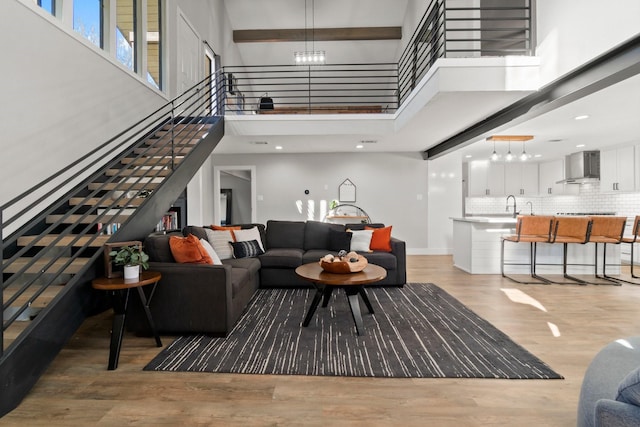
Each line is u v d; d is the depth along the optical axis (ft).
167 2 16.70
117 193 11.70
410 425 5.21
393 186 23.58
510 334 8.79
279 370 6.89
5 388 5.51
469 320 9.82
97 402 5.82
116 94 12.60
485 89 11.30
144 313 8.58
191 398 5.93
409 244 23.63
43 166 9.24
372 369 6.92
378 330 9.08
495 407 5.68
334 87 32.55
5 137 8.09
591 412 3.86
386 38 25.75
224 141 19.36
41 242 8.62
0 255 5.68
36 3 9.03
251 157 23.70
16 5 8.31
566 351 7.79
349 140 19.27
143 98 14.44
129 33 14.11
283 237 15.44
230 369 6.93
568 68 10.09
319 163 23.66
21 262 8.16
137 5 14.52
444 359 7.36
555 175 25.57
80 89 10.69
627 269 17.80
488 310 10.78
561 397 5.96
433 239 23.63
